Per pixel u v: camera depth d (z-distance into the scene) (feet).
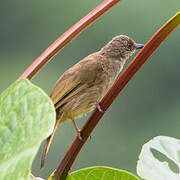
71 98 20.52
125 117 65.10
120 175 9.11
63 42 9.42
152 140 9.36
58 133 51.21
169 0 64.23
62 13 70.18
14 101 6.09
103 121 63.05
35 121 5.76
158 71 65.92
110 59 22.76
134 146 61.77
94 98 21.27
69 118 20.80
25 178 5.09
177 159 9.15
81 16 69.67
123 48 23.61
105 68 21.85
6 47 72.28
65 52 66.23
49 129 5.55
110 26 66.64
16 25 72.64
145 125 64.75
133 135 62.95
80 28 9.57
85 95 20.83
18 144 5.67
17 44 72.54
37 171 45.88
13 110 6.02
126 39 24.00
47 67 65.36
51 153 49.32
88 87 20.90
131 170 57.21
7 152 5.66
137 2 64.69
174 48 67.00
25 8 71.31
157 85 66.64
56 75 65.36
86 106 20.99
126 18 66.23
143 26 66.03
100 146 59.98
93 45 66.59
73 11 69.31
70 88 20.48
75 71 20.88
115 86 9.57
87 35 66.23
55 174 9.32
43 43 72.59
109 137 61.62
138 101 66.64
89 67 21.09
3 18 70.69
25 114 5.94
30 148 5.34
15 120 5.90
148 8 64.59
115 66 22.79
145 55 9.42
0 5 71.41
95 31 66.64
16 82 6.30
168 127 63.98
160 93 66.28
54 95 20.47
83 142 9.48
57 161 48.88
